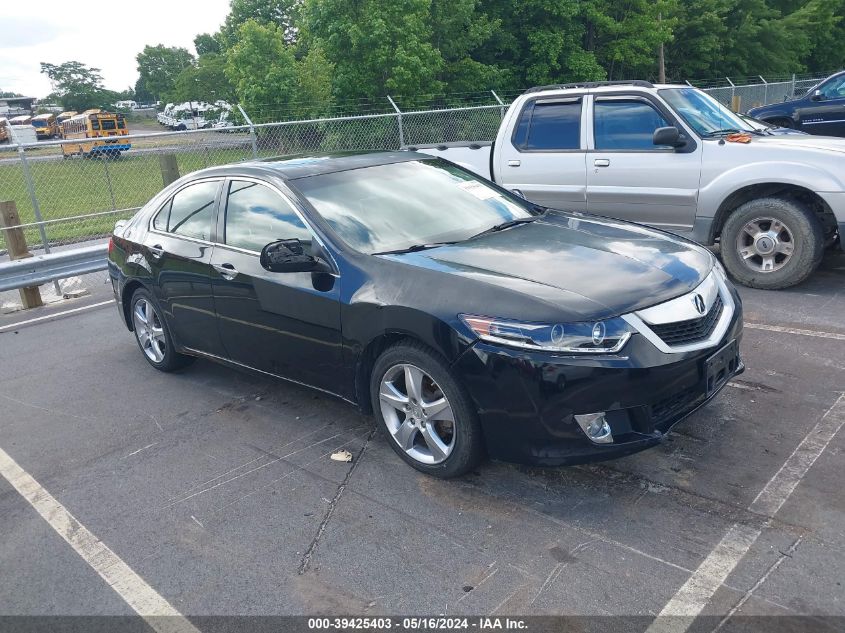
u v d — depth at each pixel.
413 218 4.20
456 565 2.97
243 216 4.48
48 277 8.11
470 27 29.16
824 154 5.85
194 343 5.05
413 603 2.78
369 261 3.74
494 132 14.68
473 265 3.56
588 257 3.61
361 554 3.11
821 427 3.81
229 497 3.70
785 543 2.91
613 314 3.12
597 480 3.50
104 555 3.31
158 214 5.30
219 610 2.85
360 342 3.71
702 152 6.36
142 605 2.94
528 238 3.98
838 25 43.28
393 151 5.06
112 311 7.84
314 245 3.97
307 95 27.06
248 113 27.70
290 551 3.19
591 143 7.02
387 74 26.38
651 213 6.73
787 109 12.41
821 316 5.52
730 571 2.77
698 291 3.44
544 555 2.98
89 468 4.19
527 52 31.48
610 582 2.78
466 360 3.23
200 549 3.28
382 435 4.22
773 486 3.31
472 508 3.38
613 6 32.47
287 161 4.73
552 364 3.06
